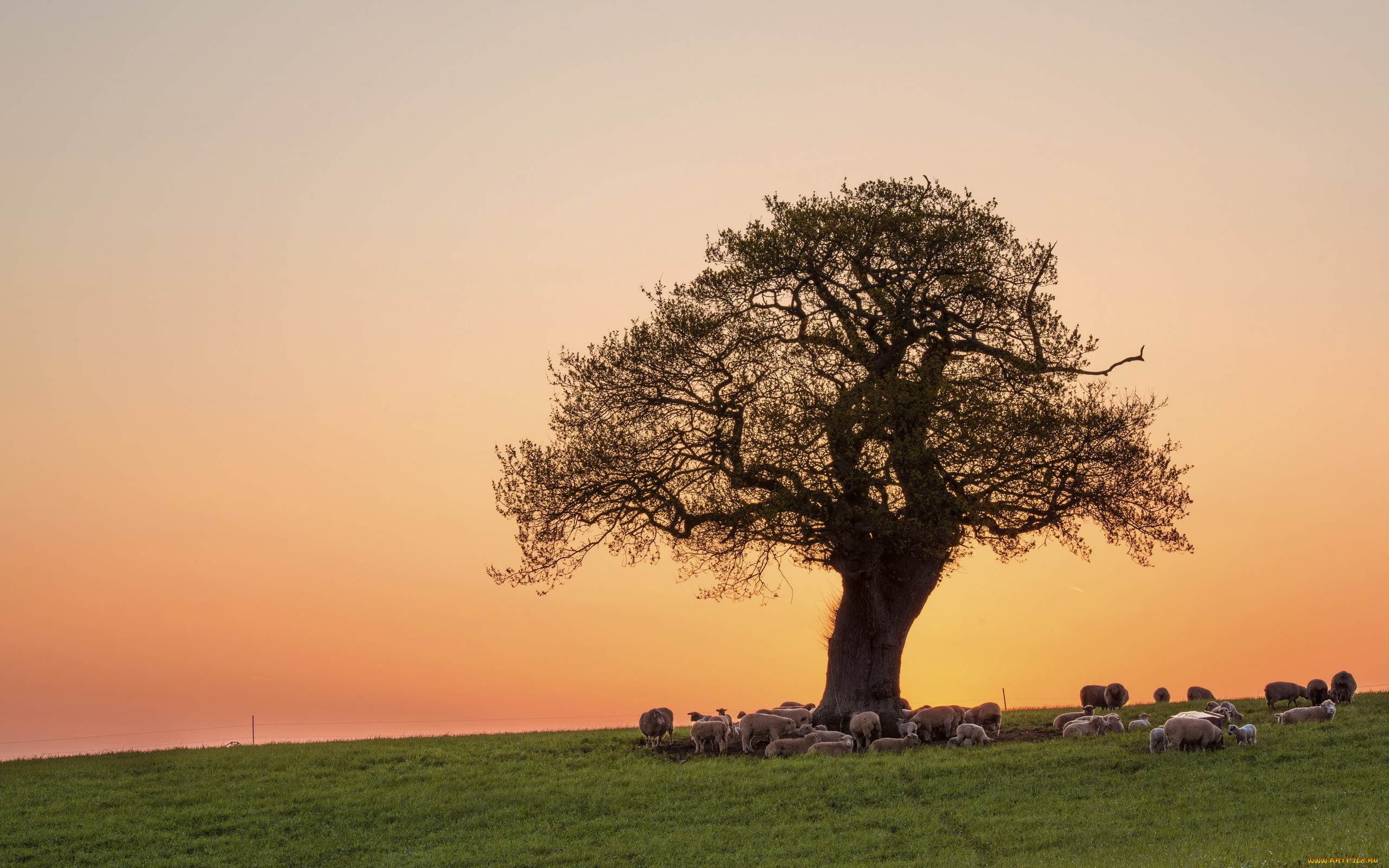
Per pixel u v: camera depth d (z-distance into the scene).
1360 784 19.95
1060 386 30.22
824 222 30.89
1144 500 30.08
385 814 22.50
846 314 31.80
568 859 19.08
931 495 28.55
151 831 21.64
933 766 23.97
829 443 29.05
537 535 32.03
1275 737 24.78
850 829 19.86
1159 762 23.05
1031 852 17.44
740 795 22.69
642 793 23.31
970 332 32.12
